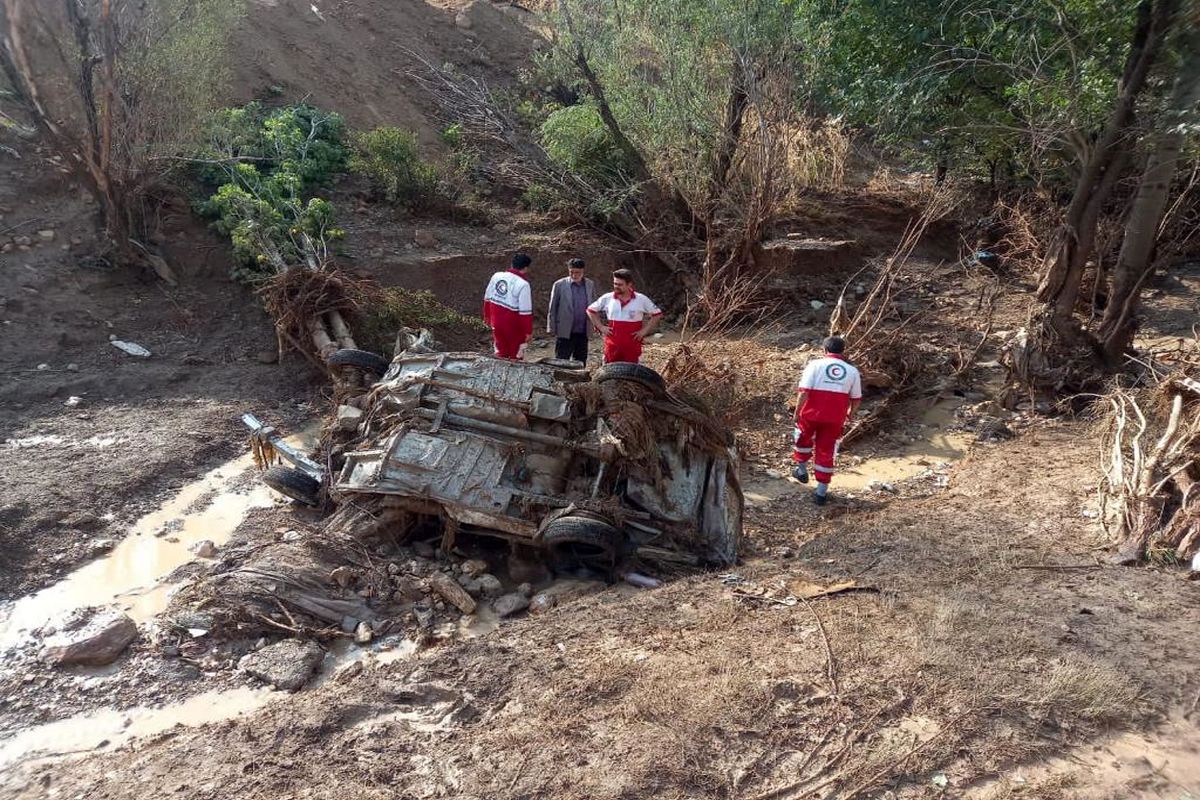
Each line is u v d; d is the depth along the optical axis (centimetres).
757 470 874
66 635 567
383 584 622
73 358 1020
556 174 1515
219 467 838
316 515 736
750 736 416
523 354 1154
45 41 1077
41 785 425
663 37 1350
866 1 1041
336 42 1756
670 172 1398
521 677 478
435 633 578
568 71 1478
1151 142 902
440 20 2042
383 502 664
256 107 1436
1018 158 1227
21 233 1135
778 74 1259
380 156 1420
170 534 706
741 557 679
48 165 1223
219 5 1223
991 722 427
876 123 1152
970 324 1291
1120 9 883
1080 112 951
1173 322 1294
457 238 1379
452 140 1669
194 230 1227
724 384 960
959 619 518
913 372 1066
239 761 414
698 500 691
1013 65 943
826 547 661
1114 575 585
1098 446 876
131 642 559
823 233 1562
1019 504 740
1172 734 421
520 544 657
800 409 798
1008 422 980
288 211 1243
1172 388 791
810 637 503
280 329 1023
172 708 500
